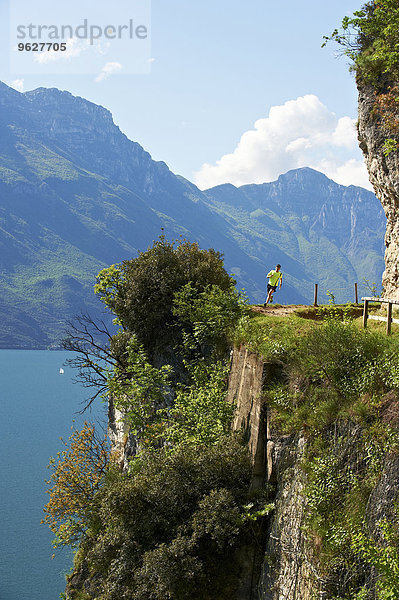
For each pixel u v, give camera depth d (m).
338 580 10.16
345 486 10.95
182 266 28.02
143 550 14.76
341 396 12.27
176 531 14.53
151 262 28.52
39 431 156.75
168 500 15.09
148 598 13.84
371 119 21.00
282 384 14.84
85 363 29.44
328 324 13.96
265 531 13.95
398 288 20.84
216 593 13.65
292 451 13.30
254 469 15.02
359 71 21.81
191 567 13.41
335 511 10.91
